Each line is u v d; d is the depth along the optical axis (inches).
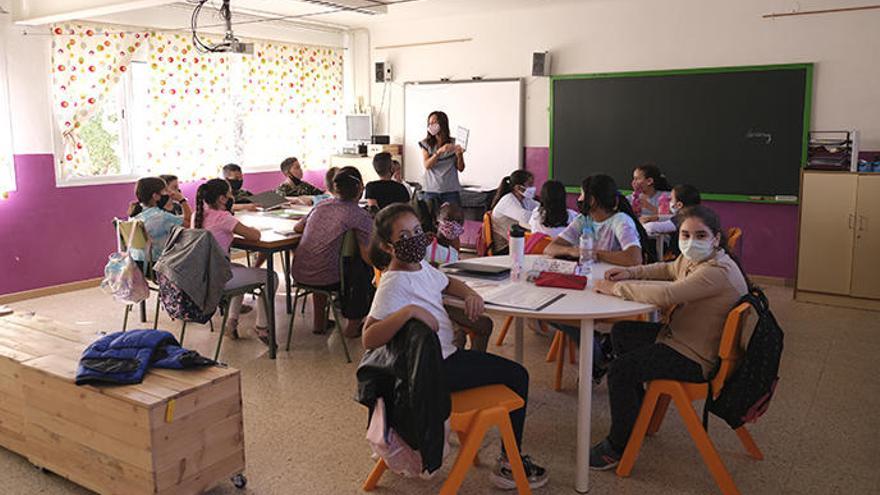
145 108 251.6
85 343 113.9
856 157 203.9
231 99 281.9
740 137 239.9
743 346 100.0
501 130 289.9
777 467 110.1
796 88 228.4
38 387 102.0
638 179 202.4
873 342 173.5
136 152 254.2
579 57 268.5
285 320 194.5
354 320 174.6
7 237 216.7
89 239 238.1
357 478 107.3
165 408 90.7
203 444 96.7
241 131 287.1
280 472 109.1
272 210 218.7
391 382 88.1
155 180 174.2
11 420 108.8
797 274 214.1
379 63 315.3
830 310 204.1
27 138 218.8
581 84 268.5
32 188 221.5
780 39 229.9
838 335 179.3
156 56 250.2
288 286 201.9
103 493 97.7
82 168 235.3
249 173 290.8
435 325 86.8
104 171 247.0
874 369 154.0
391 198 193.8
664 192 202.1
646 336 115.7
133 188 249.1
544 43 275.3
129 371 96.3
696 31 243.9
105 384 95.0
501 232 186.5
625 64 259.3
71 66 227.0
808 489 103.4
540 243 145.2
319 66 315.9
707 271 98.8
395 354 85.7
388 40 315.6
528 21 277.4
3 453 115.0
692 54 245.8
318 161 322.0
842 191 203.0
